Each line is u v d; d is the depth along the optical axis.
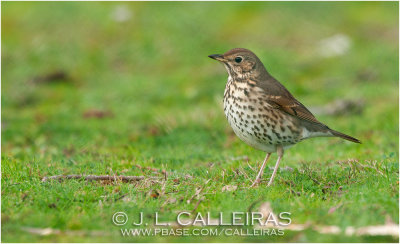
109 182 9.86
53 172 10.34
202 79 20.66
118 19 26.81
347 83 20.53
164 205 8.62
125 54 24.23
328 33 25.98
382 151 12.52
